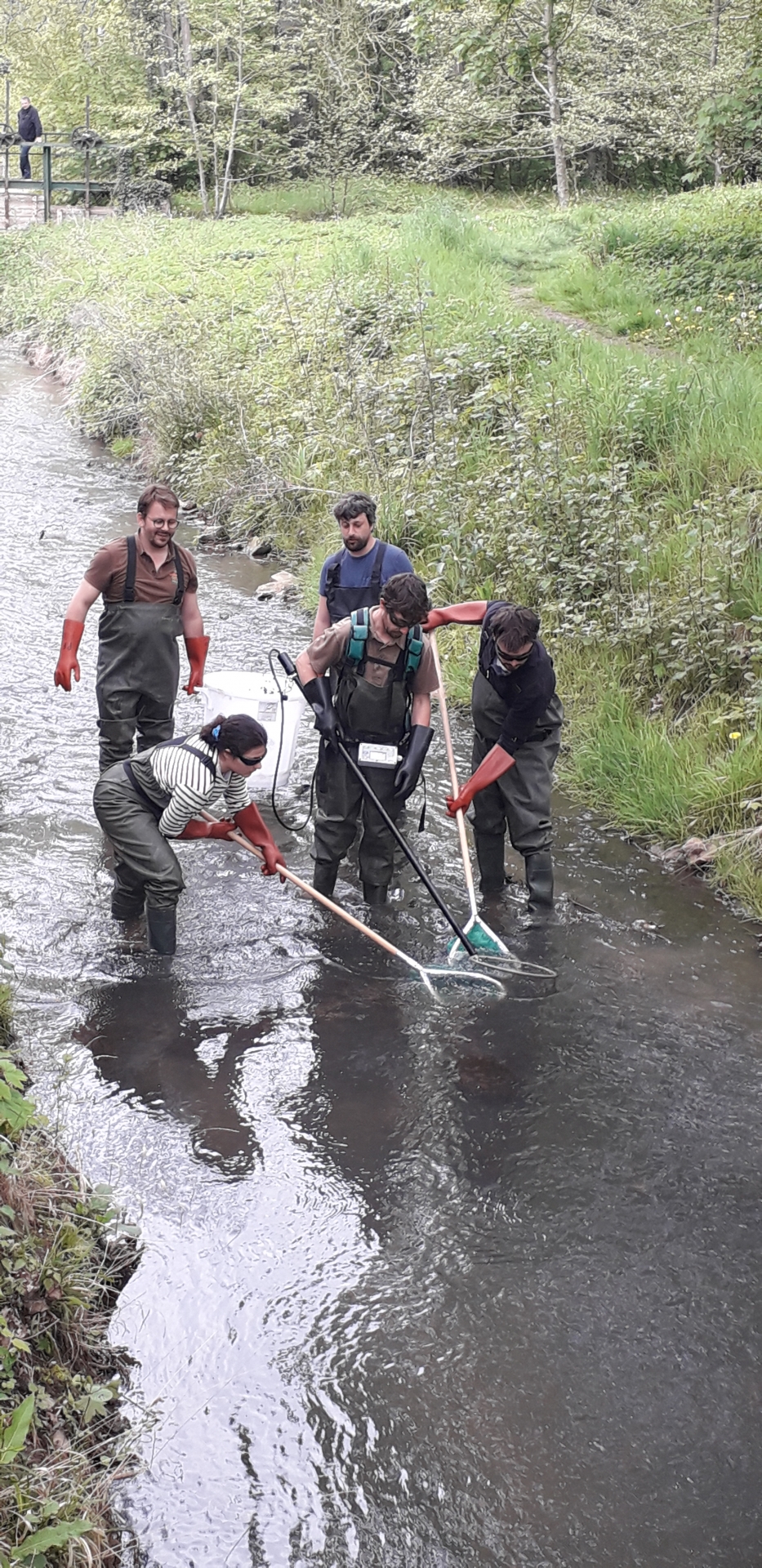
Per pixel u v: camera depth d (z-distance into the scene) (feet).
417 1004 16.08
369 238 65.82
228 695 20.63
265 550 35.53
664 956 17.35
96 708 24.21
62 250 78.59
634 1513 9.64
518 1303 11.58
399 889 18.99
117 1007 15.62
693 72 83.76
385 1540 9.36
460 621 18.42
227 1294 11.48
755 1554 9.35
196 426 42.91
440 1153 13.44
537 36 58.85
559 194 84.07
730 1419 10.48
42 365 64.64
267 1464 9.90
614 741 22.35
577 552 27.22
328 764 17.48
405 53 102.01
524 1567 9.20
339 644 16.85
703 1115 14.20
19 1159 11.57
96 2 100.42
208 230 80.53
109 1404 10.29
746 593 23.82
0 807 20.25
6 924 17.11
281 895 18.54
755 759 20.49
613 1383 10.78
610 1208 12.78
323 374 41.88
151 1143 13.29
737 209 55.47
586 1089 14.57
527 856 18.24
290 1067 14.70
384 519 31.81
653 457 30.22
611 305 47.93
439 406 35.47
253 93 95.30
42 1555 8.48
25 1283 10.44
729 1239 12.43
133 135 95.91
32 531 35.91
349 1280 11.75
